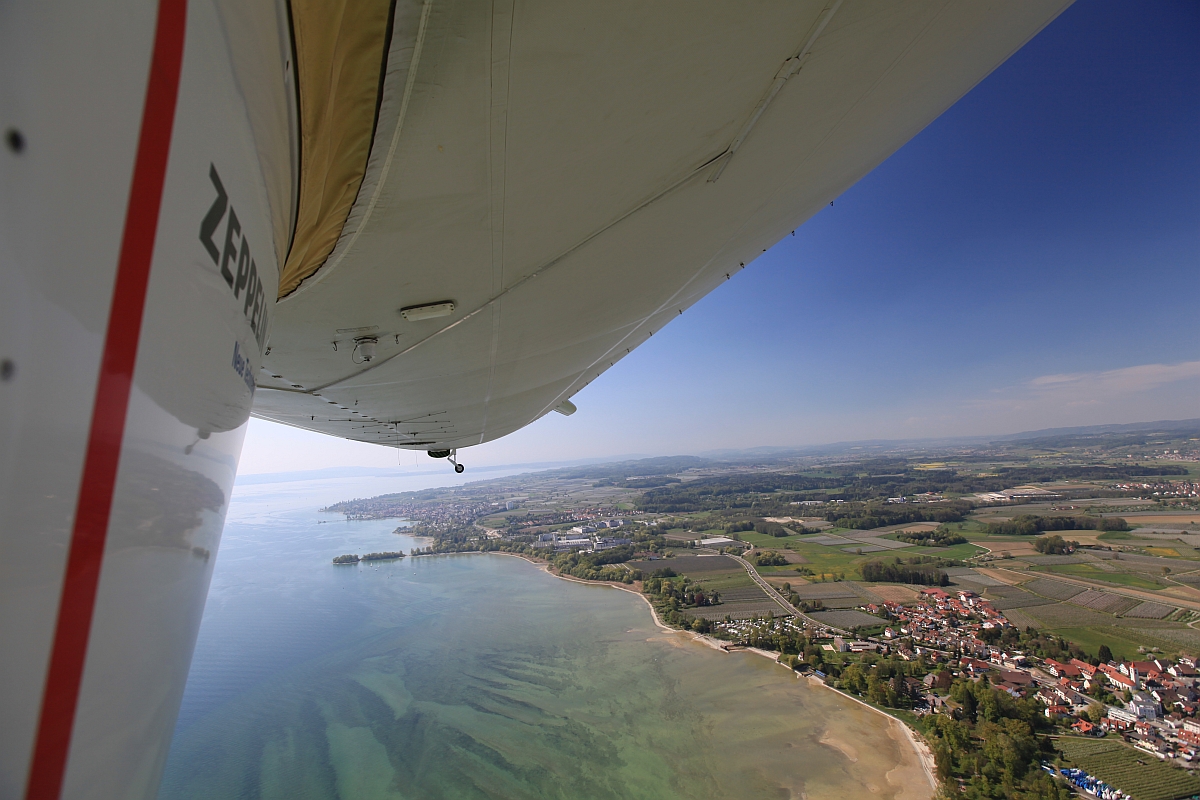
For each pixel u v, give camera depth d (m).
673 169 5.24
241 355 1.43
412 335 7.73
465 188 4.44
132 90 0.80
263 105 1.48
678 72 3.87
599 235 6.21
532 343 9.90
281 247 2.07
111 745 0.85
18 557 0.58
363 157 3.74
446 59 3.18
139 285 0.83
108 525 0.79
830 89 4.79
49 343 0.61
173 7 0.92
